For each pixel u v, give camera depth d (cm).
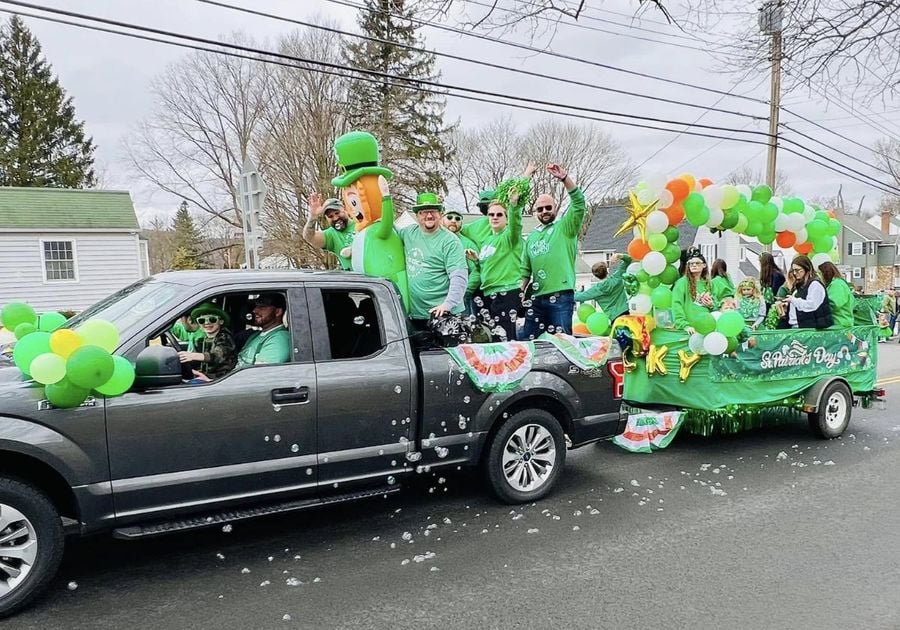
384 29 1275
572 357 513
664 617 329
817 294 701
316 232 670
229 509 385
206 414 368
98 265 2252
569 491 529
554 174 632
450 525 457
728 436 715
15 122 3762
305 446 401
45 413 331
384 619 329
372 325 454
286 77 2655
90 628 322
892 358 1473
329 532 445
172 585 368
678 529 448
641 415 641
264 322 418
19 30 3766
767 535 436
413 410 441
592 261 4156
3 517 329
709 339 607
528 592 357
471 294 677
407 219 2895
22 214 2139
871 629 317
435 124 2980
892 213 6750
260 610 339
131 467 351
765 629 318
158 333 369
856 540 427
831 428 697
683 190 615
